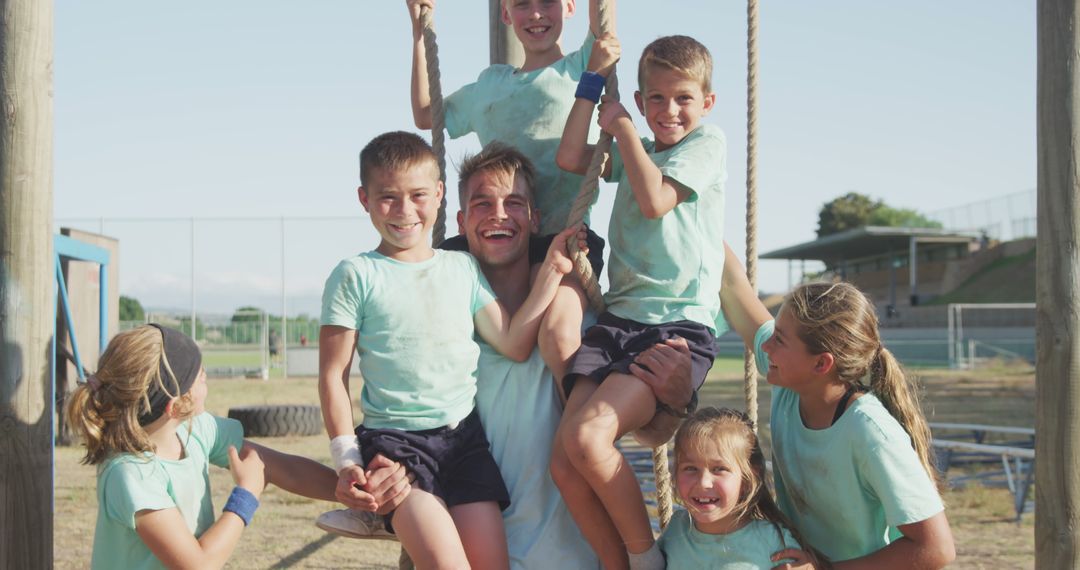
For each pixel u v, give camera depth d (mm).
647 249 3102
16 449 2949
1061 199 3154
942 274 51844
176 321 25625
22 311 2961
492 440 3131
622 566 2973
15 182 2951
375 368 2932
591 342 3100
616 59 3240
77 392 2734
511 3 3645
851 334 2705
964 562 6535
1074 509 3154
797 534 2746
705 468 2686
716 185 3176
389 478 2795
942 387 20000
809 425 2848
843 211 76875
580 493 2908
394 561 6496
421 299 2961
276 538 7078
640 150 3006
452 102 3832
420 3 3645
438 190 3066
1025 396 17906
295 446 11570
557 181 3545
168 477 2768
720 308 3455
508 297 3305
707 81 3172
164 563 2693
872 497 2732
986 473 9336
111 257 14391
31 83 2969
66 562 6301
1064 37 3139
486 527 2908
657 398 2955
